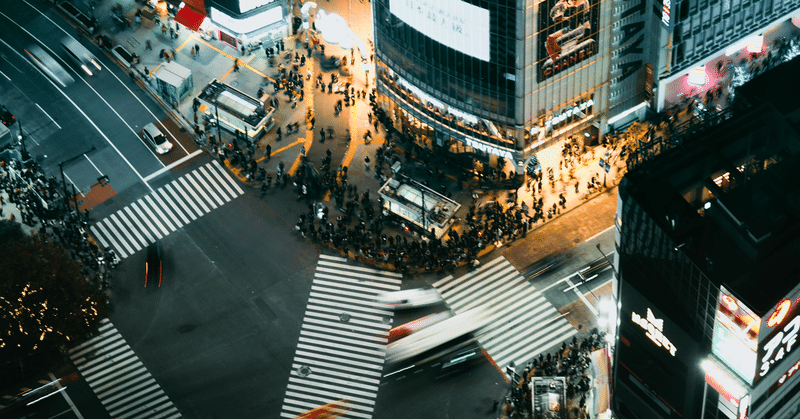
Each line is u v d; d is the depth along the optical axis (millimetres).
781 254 106000
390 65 162625
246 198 162625
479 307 149000
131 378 145125
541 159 162625
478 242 154000
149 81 177000
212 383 144125
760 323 102000
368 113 170875
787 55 168750
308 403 141750
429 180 162375
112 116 173875
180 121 172125
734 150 112750
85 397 143750
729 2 157625
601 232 155125
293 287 152750
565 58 151500
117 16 184875
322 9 184000
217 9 178625
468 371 143000
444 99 158125
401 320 148500
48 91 177500
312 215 159250
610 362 133125
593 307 147875
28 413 142625
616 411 129375
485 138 158625
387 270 153375
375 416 140125
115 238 159000
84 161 168250
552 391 137000
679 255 106875
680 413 118188
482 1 144875
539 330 146125
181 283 153875
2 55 182500
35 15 187250
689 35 157500
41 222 159125
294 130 169625
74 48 182375
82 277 145750
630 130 159625
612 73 158000
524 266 152625
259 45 180000
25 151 166500
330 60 177625
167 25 184750
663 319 113500
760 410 111875
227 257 156375
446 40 151750
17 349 143000
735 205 109312
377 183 162625
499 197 159625
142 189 164750
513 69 149250
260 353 146500
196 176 165750
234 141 166250
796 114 113438
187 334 148750
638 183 110812
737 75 167375
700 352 110375
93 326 145000
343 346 146500
